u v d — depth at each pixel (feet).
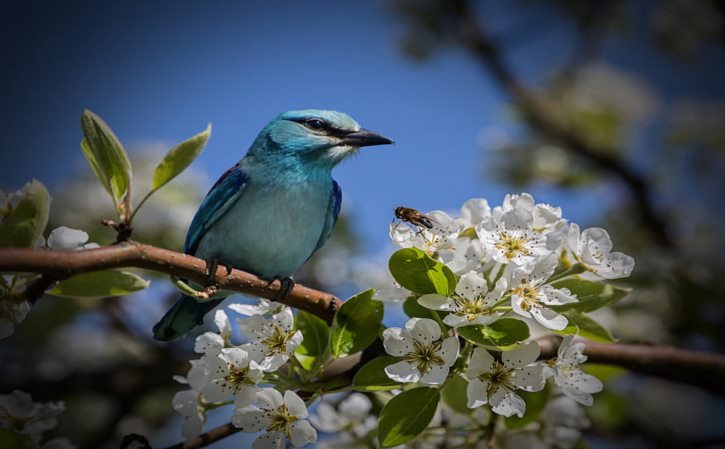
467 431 28.04
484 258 24.72
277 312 25.09
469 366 23.15
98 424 45.80
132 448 25.70
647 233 52.26
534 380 23.21
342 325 24.80
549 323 22.57
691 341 44.78
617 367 31.99
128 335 48.01
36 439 26.30
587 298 25.76
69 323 46.50
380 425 23.65
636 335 42.86
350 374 25.71
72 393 45.83
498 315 22.85
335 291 49.29
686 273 45.34
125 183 23.54
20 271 21.65
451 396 27.45
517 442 27.94
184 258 24.39
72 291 23.73
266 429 24.06
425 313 24.61
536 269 23.24
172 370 47.16
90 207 45.93
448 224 25.21
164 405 46.85
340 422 29.94
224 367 24.49
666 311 44.62
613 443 42.80
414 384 25.88
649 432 44.50
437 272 23.34
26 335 45.98
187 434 25.38
